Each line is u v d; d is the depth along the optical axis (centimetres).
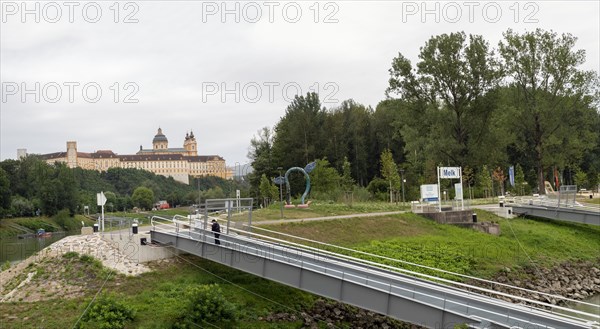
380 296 2236
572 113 7344
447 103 7419
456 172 5269
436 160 7444
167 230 3228
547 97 7194
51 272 2750
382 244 3938
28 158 14062
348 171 7625
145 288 2645
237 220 4338
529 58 7206
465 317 2000
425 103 7525
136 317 2323
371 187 8150
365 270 2514
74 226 11462
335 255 2862
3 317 2303
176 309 2417
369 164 10206
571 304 3606
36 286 2619
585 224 5650
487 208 5791
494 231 4878
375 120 10312
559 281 4025
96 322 2227
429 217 4969
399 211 5334
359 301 2295
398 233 4375
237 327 2383
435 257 3791
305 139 9200
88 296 2512
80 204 12181
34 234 10188
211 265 3014
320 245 3703
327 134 9650
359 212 5241
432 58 7294
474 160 7344
